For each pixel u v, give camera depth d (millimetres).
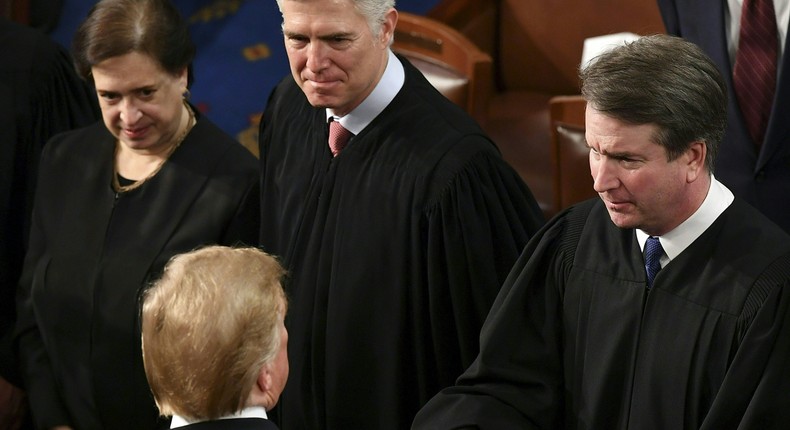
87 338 6480
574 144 7535
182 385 3863
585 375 4727
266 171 6477
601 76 4129
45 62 7727
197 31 14047
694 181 4305
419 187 5605
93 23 5941
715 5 6797
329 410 5953
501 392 4871
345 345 5824
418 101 5809
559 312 4898
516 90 10977
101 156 6641
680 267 4469
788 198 6730
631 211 4305
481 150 5688
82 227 6539
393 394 5777
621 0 10156
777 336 4250
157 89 6074
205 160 6477
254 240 6492
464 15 10750
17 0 10836
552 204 9477
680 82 4066
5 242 7633
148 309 3965
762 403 4227
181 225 6383
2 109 7520
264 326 3916
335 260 5844
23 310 6801
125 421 6543
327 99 5500
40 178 6801
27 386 6719
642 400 4543
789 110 6598
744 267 4348
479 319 5621
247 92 12977
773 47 6668
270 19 14305
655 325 4516
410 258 5676
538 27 10633
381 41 5539
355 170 5832
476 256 5562
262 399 4020
